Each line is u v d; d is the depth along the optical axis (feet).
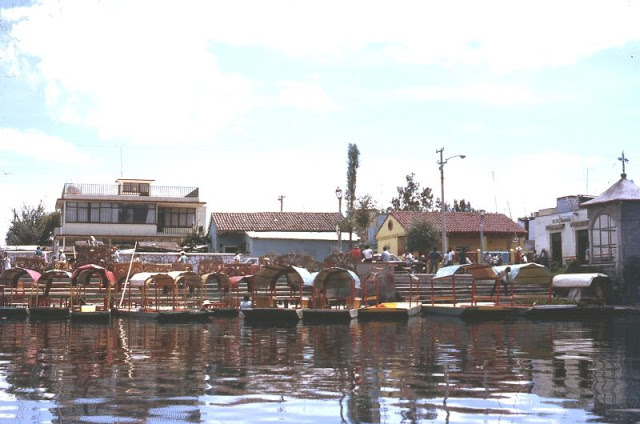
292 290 99.96
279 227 180.45
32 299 99.25
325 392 30.17
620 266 102.68
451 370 36.88
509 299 101.45
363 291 98.32
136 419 25.14
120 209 188.96
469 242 179.42
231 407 27.04
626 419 25.03
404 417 25.31
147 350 47.34
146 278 87.35
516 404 27.58
